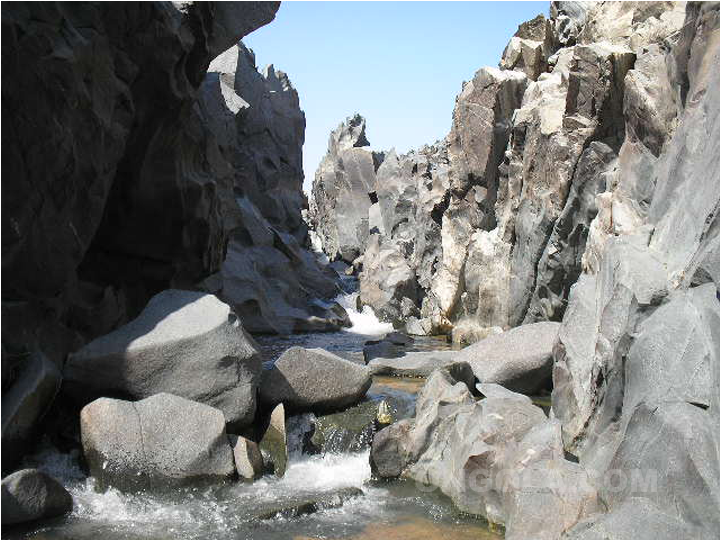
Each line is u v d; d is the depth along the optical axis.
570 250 13.95
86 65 8.91
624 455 5.91
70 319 10.09
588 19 15.32
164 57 10.63
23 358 8.32
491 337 12.51
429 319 21.08
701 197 7.21
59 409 8.34
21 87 7.92
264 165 29.70
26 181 8.20
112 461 7.39
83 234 9.50
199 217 12.75
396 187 28.61
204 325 8.72
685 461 5.25
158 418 7.70
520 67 18.23
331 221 36.56
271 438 8.62
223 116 20.41
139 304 12.23
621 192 11.20
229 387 8.48
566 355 8.96
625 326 7.14
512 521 6.18
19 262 8.41
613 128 13.14
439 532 6.69
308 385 9.30
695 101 8.60
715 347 5.70
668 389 5.87
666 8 13.30
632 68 12.69
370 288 25.88
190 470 7.56
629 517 5.32
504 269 17.02
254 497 7.49
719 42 8.31
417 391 11.16
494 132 18.00
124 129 10.09
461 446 7.58
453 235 19.84
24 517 6.55
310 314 22.22
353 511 7.24
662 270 7.41
